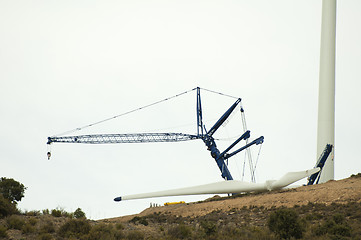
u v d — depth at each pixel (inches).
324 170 4062.5
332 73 4421.8
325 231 1690.5
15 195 2529.5
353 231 1686.8
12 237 1534.2
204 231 1755.7
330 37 4503.0
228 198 3449.8
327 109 4315.9
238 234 1724.9
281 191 3065.9
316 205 2465.6
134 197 2997.0
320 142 4264.3
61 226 1689.2
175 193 3038.9
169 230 1770.4
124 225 1941.4
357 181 3019.2
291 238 1598.2
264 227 1955.0
